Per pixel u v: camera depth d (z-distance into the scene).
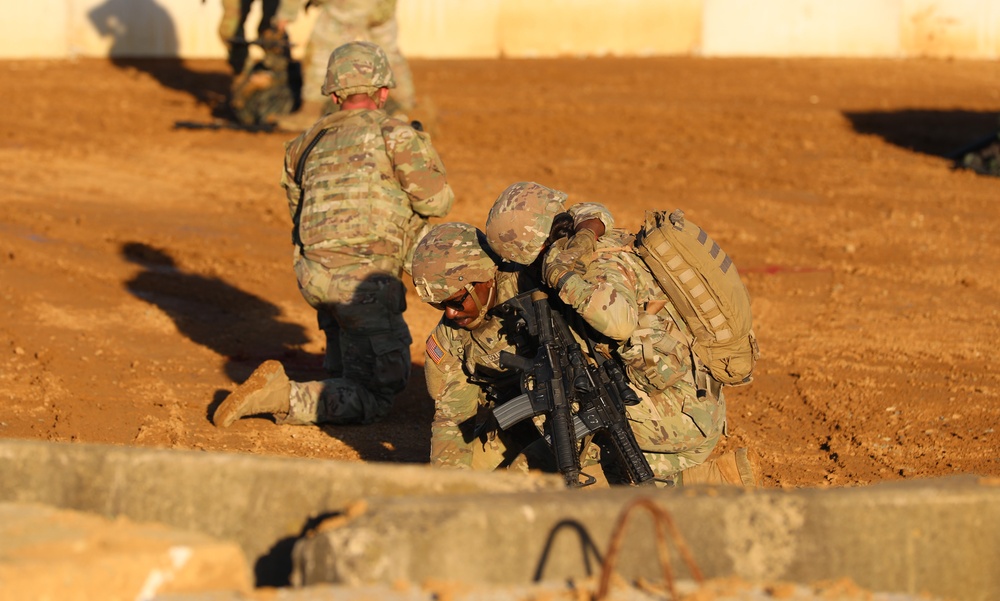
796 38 51.06
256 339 15.85
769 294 18.64
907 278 19.61
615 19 51.00
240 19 32.84
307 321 16.91
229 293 18.09
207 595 5.77
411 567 5.89
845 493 6.45
